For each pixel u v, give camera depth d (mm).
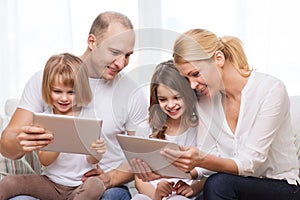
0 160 1938
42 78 1837
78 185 1791
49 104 1785
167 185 1715
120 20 1855
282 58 2686
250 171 1653
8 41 2646
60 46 2668
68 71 1747
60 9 2664
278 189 1652
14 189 1722
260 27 2689
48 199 1786
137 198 1692
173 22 2713
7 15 2643
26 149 1594
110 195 1680
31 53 2664
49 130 1577
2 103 2641
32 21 2662
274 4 2678
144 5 2709
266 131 1685
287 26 2680
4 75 2645
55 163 1796
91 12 2680
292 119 2002
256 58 2691
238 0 2688
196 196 1783
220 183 1589
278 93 1705
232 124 1761
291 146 1803
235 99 1752
